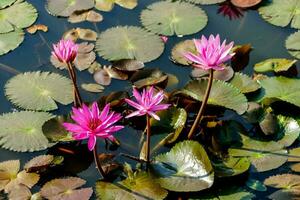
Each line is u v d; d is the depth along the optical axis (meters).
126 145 3.35
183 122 3.35
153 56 3.98
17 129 3.35
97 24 4.34
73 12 4.42
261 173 3.14
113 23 4.35
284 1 4.52
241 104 3.44
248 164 3.09
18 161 3.15
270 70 3.82
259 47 4.13
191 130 3.29
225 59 2.90
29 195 2.94
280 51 4.09
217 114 3.57
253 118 3.43
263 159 3.16
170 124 3.40
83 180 3.04
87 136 2.70
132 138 3.39
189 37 4.21
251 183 3.04
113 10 4.50
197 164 3.00
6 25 4.25
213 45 2.88
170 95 3.52
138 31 4.20
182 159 3.07
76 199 2.90
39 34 4.22
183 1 4.54
